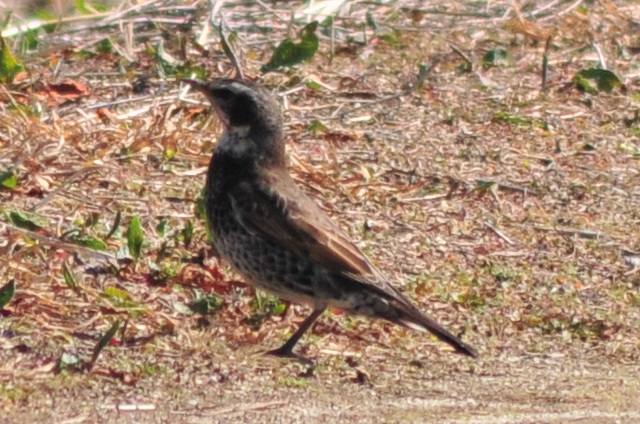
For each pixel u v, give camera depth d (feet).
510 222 43.06
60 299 34.76
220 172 35.01
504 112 51.24
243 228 34.42
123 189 41.68
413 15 58.18
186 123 46.52
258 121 34.99
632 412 32.09
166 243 37.91
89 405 29.71
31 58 50.49
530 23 58.54
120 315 34.24
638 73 56.70
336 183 43.60
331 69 53.11
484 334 36.01
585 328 36.83
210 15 52.65
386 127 48.85
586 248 41.73
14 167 40.47
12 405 29.35
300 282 34.17
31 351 31.89
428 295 37.70
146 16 54.29
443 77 53.98
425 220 42.42
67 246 36.63
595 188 46.11
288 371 32.60
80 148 43.34
